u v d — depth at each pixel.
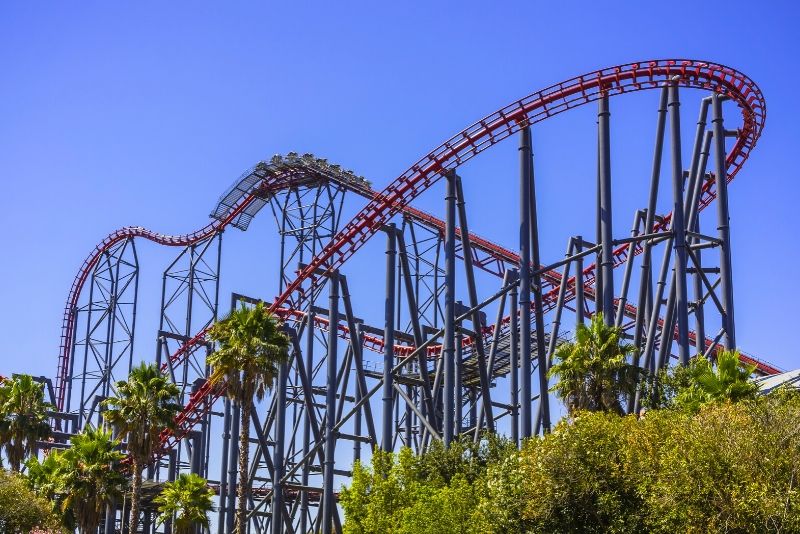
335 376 67.12
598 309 60.41
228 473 75.00
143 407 53.69
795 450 33.47
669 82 59.19
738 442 34.12
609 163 58.88
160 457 82.50
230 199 88.25
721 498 33.16
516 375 62.62
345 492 58.62
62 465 53.56
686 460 34.38
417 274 81.62
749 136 67.56
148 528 87.25
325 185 83.12
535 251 64.00
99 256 101.19
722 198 58.88
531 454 40.66
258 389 52.84
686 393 44.25
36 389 60.84
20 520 47.09
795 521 31.58
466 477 55.41
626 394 47.03
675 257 56.16
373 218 69.06
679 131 58.22
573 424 40.62
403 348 80.56
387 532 53.12
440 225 79.75
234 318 53.09
